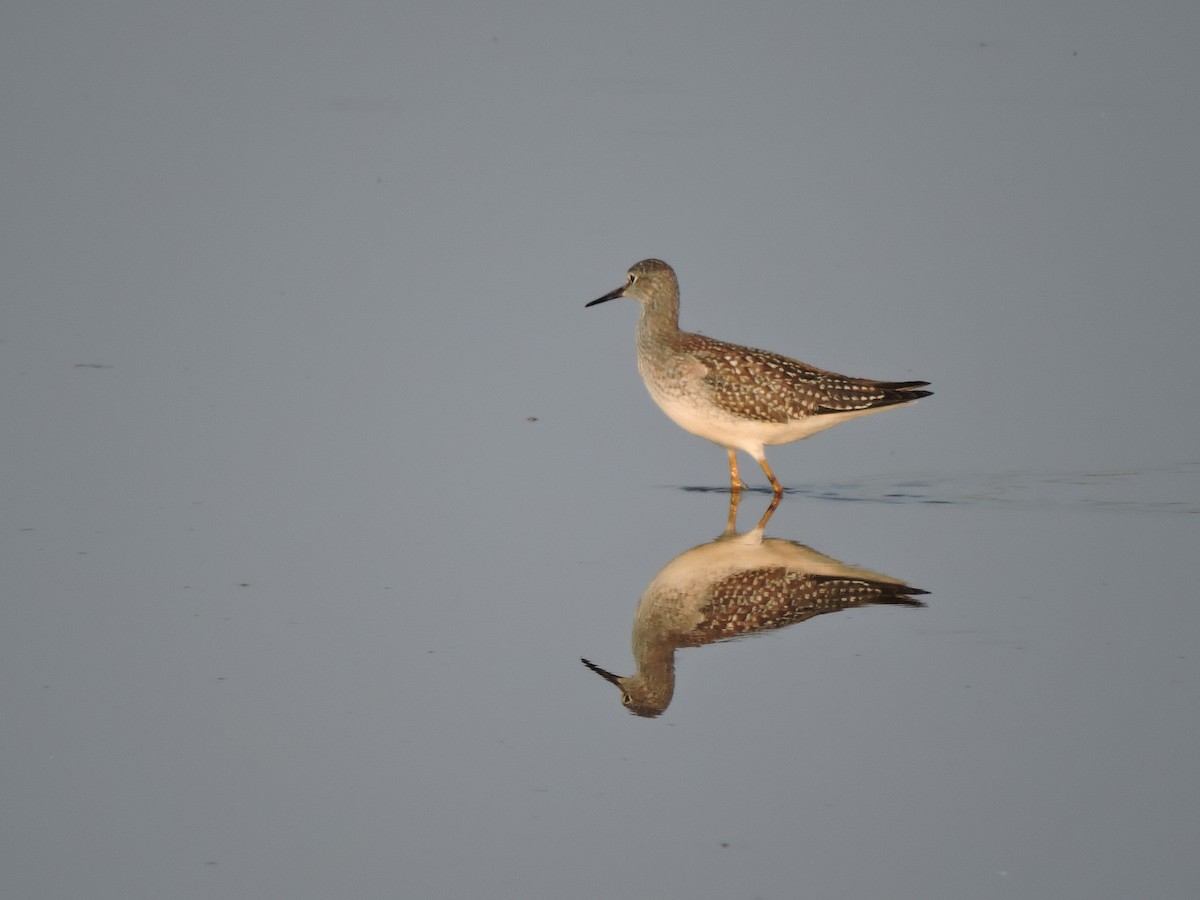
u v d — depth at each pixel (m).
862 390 15.81
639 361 16.66
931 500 15.52
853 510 15.23
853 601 12.91
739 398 15.49
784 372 15.70
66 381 18.28
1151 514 14.89
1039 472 16.28
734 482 15.98
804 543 14.29
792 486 16.16
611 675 11.68
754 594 13.04
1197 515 14.82
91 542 14.01
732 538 14.42
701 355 15.82
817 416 15.71
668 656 12.01
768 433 15.78
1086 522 14.72
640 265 16.47
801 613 12.73
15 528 14.31
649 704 11.23
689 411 15.87
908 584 13.23
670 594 13.09
